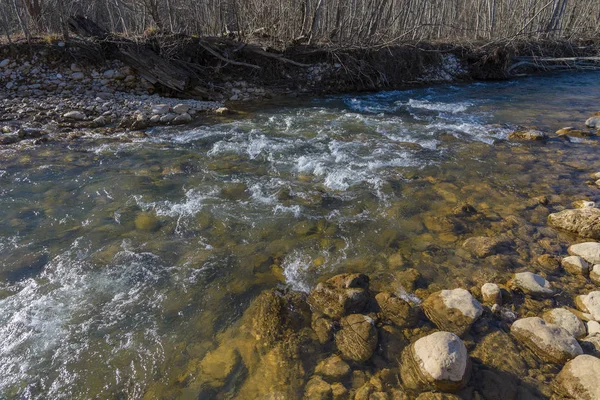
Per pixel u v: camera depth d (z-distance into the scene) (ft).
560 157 24.53
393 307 12.00
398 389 9.41
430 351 9.64
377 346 10.69
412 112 35.86
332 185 20.22
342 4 46.29
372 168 22.41
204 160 23.17
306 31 48.57
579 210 16.66
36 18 45.47
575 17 76.33
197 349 10.61
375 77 47.88
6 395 9.37
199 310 12.01
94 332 11.15
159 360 10.28
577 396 9.05
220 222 16.67
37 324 11.35
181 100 36.94
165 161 22.89
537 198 19.16
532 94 44.01
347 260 14.47
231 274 13.62
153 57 37.42
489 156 24.59
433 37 64.59
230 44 41.63
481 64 55.36
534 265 14.26
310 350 10.52
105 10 63.93
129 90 37.11
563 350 10.18
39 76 35.47
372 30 48.29
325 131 29.01
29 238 15.31
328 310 11.86
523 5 65.98
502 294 12.60
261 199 18.63
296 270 13.88
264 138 27.14
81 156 23.35
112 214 17.11
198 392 9.40
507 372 9.91
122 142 25.93
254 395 9.30
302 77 44.27
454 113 35.55
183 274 13.57
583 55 65.46
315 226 16.56
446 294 12.17
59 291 12.64
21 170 21.11
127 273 13.53
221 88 40.32
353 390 9.39
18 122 28.35
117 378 9.79
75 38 37.73
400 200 18.84
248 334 11.09
